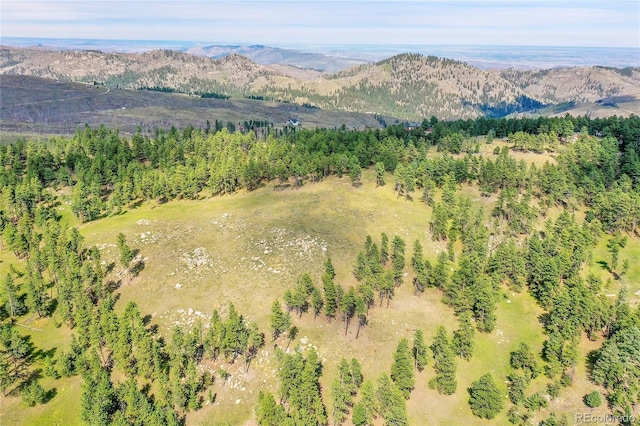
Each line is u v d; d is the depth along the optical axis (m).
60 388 72.75
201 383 71.81
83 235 109.62
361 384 68.31
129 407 63.72
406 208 121.56
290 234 104.12
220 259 97.31
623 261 107.94
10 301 86.38
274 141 175.00
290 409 66.19
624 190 128.62
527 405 67.44
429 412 67.50
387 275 86.19
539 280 93.19
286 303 84.12
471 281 86.56
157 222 114.38
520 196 131.62
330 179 142.12
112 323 75.19
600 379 71.12
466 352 76.56
